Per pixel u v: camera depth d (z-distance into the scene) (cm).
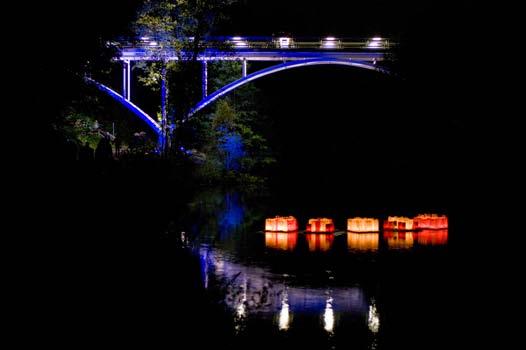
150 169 1967
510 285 922
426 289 900
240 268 1034
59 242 1002
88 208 1237
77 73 1420
